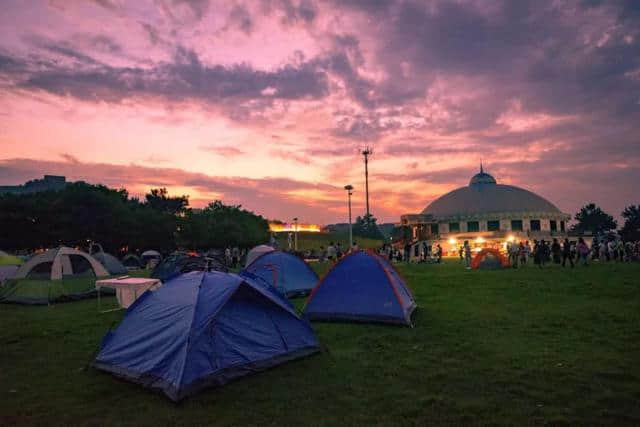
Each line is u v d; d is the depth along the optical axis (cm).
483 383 687
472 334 1012
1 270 2381
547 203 7981
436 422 556
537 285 1816
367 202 4956
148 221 5912
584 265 2775
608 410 573
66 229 4716
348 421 565
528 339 950
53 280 1756
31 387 725
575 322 1096
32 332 1166
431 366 782
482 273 2420
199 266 1845
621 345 877
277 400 641
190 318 720
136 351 752
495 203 7738
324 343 964
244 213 8981
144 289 1483
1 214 4431
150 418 591
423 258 4375
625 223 9875
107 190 5972
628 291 1563
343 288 1214
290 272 1769
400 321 1113
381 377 732
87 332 1161
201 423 572
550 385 666
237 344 755
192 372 670
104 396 679
